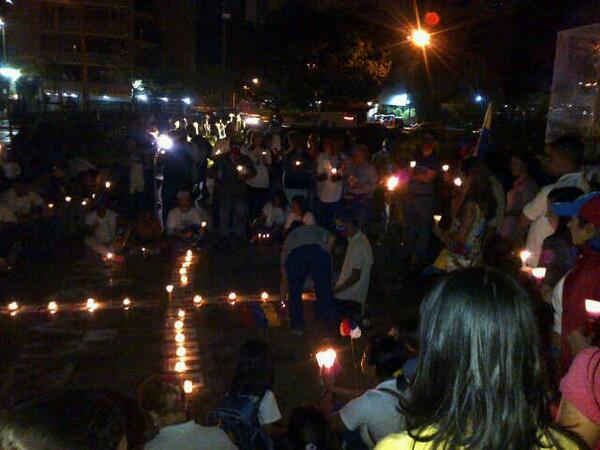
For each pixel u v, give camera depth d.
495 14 18.80
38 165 12.91
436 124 24.19
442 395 1.58
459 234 6.73
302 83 32.09
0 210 10.68
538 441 1.58
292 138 12.97
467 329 1.56
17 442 1.42
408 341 3.85
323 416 3.87
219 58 64.62
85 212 13.41
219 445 3.13
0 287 9.53
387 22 31.14
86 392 1.57
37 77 43.53
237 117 31.03
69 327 7.84
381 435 3.51
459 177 7.98
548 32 16.84
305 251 7.36
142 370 6.60
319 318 7.43
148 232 11.76
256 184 13.35
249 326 7.89
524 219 5.64
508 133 15.77
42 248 11.36
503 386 1.54
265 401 4.13
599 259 3.25
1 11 45.53
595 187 5.21
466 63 21.47
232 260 11.41
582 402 2.01
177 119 32.78
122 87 61.38
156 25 69.88
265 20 35.25
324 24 31.64
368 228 12.72
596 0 15.30
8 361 6.78
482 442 1.53
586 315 3.18
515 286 1.61
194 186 16.22
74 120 23.41
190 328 7.83
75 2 59.69
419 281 9.62
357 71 31.20
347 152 14.42
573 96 8.98
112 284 9.77
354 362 6.78
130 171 14.25
